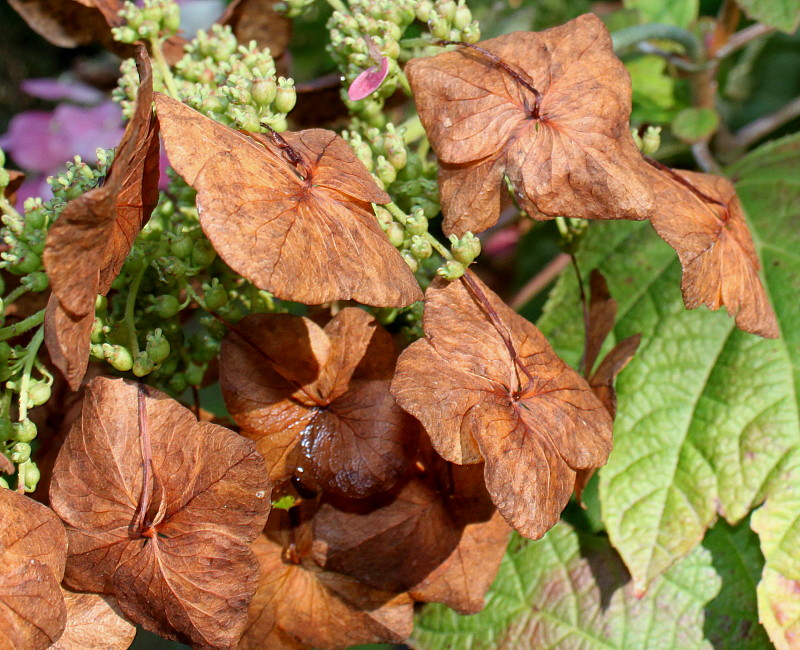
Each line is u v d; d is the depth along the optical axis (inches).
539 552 10.5
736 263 8.6
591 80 8.4
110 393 7.9
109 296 8.9
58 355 7.1
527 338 8.2
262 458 7.7
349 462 8.1
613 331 10.7
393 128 8.7
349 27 9.0
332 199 7.7
